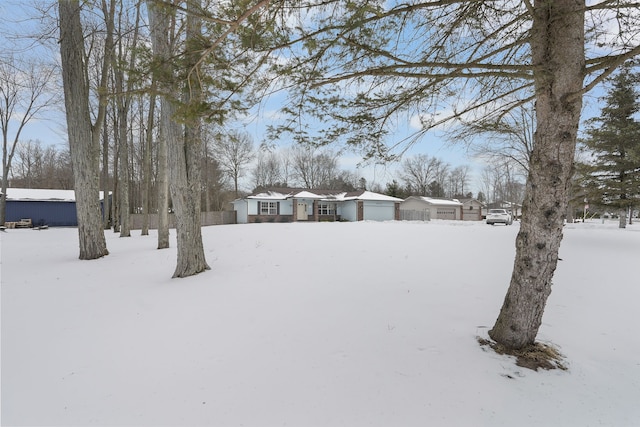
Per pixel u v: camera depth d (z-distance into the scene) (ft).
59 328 12.41
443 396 8.09
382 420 7.24
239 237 38.40
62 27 26.27
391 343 10.87
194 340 11.29
